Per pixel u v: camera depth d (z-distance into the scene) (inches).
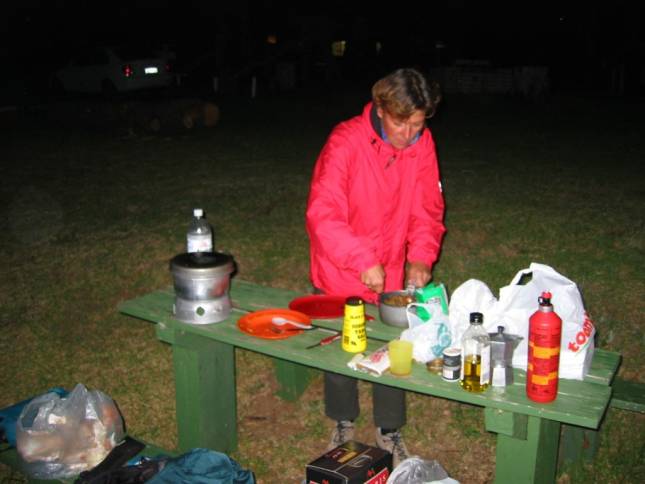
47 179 385.7
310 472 113.3
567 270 218.8
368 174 117.8
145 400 165.5
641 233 252.4
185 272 119.6
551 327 90.2
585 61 1162.6
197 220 133.4
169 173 395.2
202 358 129.0
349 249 114.4
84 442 123.5
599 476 131.8
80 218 298.2
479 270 223.9
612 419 144.7
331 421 153.9
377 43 1185.4
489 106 774.5
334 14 1095.6
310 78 1109.7
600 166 401.4
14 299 215.2
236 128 590.6
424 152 121.4
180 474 111.0
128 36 1136.2
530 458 97.3
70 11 1124.5
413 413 154.9
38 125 631.2
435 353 102.8
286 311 122.2
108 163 434.6
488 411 96.6
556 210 289.6
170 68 927.7
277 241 258.5
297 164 414.9
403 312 114.4
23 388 171.6
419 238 127.6
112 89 823.1
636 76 1019.3
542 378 91.6
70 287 223.0
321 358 107.0
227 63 933.8
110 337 193.5
